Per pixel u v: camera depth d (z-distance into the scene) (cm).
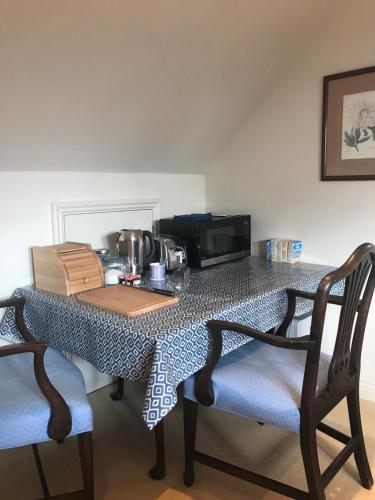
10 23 125
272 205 250
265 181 251
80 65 152
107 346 142
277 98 237
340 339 136
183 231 226
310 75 222
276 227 250
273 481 137
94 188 217
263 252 259
